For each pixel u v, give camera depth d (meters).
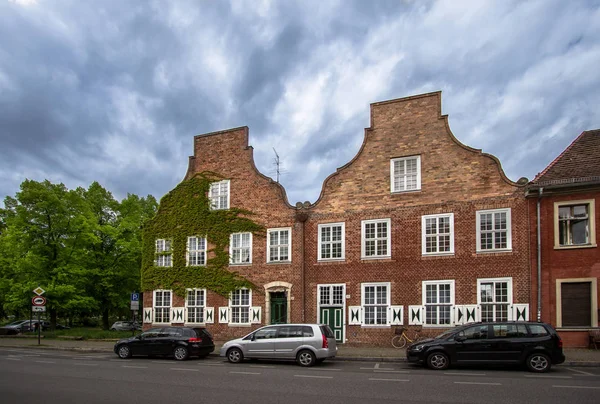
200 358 23.38
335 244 28.16
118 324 45.94
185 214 32.69
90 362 21.33
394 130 27.55
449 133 26.19
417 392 13.09
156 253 33.34
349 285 27.41
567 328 22.75
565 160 24.95
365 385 14.30
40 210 40.41
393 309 26.19
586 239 23.12
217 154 32.56
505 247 24.41
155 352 22.89
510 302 23.91
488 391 13.18
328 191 28.75
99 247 44.38
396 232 26.69
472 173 25.44
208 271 31.30
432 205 26.06
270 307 29.44
